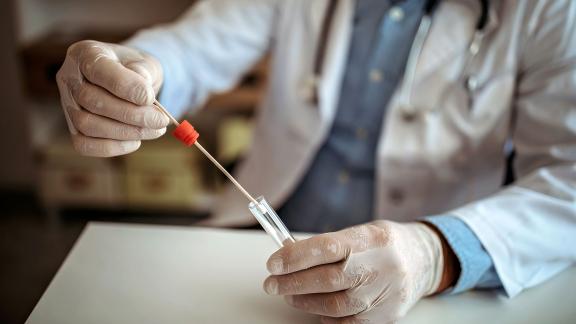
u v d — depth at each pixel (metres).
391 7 0.97
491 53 0.89
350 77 1.00
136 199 2.01
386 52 0.97
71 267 0.68
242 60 1.05
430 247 0.65
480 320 0.63
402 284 0.59
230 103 1.82
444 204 0.98
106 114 0.64
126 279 0.67
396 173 0.97
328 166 1.04
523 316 0.64
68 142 1.98
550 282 0.71
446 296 0.67
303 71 1.02
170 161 1.94
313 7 1.00
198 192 2.08
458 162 0.95
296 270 0.58
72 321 0.59
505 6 0.87
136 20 2.07
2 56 2.00
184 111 1.00
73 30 1.97
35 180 2.22
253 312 0.62
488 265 0.67
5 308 1.57
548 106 0.82
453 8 0.92
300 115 1.01
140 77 0.63
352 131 1.01
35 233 1.95
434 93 0.93
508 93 0.89
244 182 1.12
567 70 0.80
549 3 0.82
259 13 1.03
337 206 1.04
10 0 1.74
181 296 0.64
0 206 2.12
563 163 0.79
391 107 0.95
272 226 0.62
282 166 1.04
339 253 0.58
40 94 1.82
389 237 0.60
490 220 0.69
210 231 0.78
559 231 0.70
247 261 0.71
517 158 0.88
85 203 2.02
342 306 0.59
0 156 2.18
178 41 0.96
